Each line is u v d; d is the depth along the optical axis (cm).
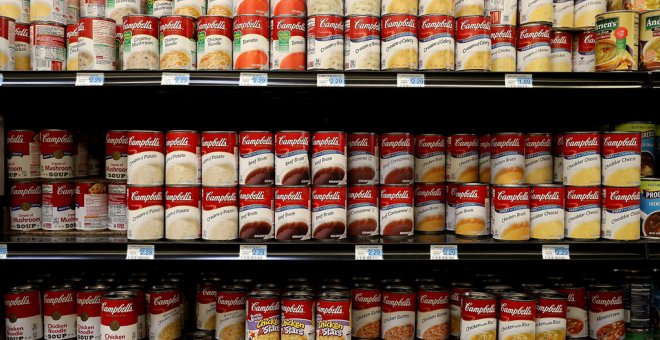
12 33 203
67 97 248
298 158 198
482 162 225
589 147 199
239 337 207
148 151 198
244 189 197
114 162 216
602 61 199
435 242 193
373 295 211
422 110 264
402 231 207
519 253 192
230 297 206
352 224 207
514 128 265
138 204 197
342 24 200
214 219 197
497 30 204
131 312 198
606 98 245
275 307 197
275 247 192
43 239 199
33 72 192
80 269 263
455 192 218
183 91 230
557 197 199
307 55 201
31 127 263
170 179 198
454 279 223
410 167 216
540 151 218
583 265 260
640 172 204
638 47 198
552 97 240
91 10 214
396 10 198
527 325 192
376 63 198
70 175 224
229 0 208
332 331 192
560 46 213
